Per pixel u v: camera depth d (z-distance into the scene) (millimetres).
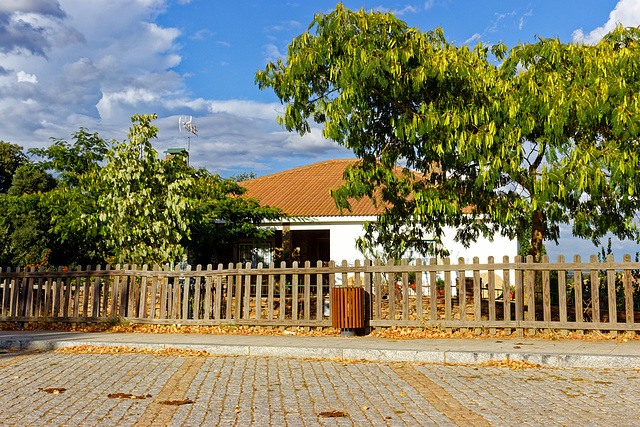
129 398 5590
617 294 11539
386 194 11422
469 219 12711
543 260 9172
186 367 7398
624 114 8656
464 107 9672
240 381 6453
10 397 5668
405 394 5727
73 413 5027
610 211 10922
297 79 9711
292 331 10320
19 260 21250
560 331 9039
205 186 18094
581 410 4984
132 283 11406
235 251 23688
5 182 36156
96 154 18266
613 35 9984
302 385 6223
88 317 11375
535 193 9375
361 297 9742
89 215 12977
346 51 9203
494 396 5590
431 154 10039
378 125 11117
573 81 9586
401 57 9055
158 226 12180
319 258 26047
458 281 9641
